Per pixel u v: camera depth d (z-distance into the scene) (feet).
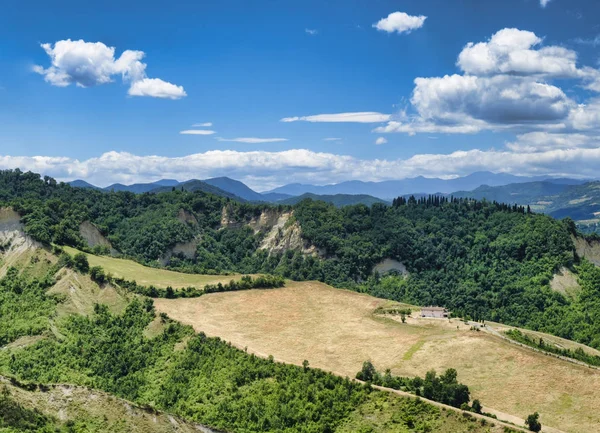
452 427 501.56
